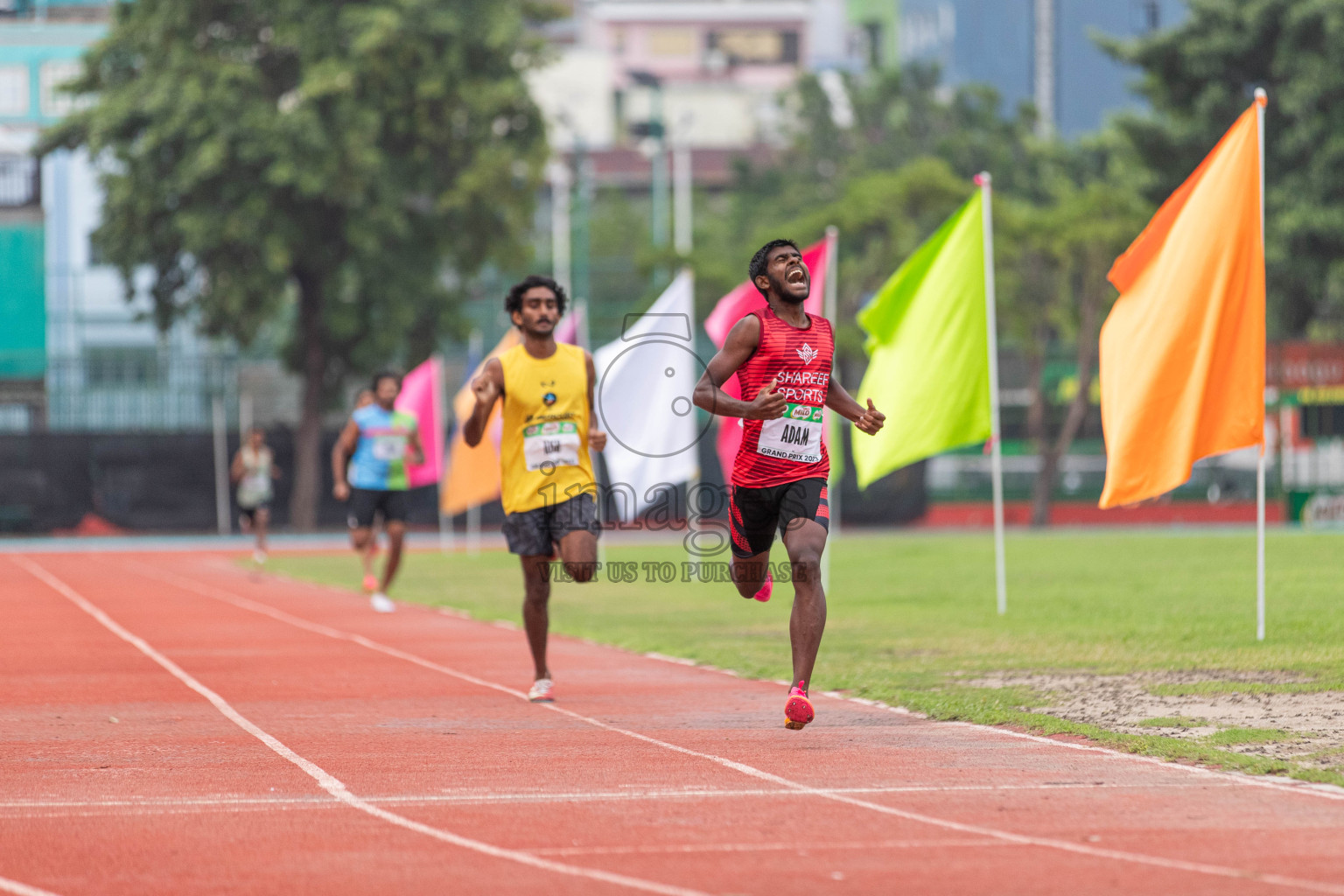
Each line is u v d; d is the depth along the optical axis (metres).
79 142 118.25
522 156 121.38
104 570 75.00
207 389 124.88
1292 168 129.25
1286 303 133.62
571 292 165.25
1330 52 123.25
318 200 117.81
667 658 34.59
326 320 118.56
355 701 27.69
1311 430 117.81
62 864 15.12
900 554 75.50
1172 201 34.88
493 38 116.88
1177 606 41.72
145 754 21.67
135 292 118.81
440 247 122.00
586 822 16.88
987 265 43.38
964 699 25.94
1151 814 17.06
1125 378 34.88
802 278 23.08
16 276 135.50
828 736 22.98
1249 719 23.23
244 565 78.44
